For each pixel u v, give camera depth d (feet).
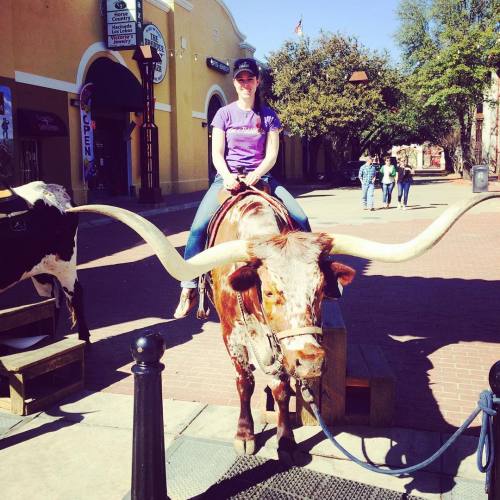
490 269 31.07
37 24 53.83
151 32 77.56
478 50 95.30
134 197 75.20
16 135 50.03
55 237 17.19
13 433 12.96
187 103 89.76
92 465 11.65
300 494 10.61
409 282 28.22
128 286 28.45
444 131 142.20
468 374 16.38
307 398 8.90
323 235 9.29
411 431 12.88
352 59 98.84
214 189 13.14
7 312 14.85
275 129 13.20
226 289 10.91
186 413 13.88
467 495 10.47
